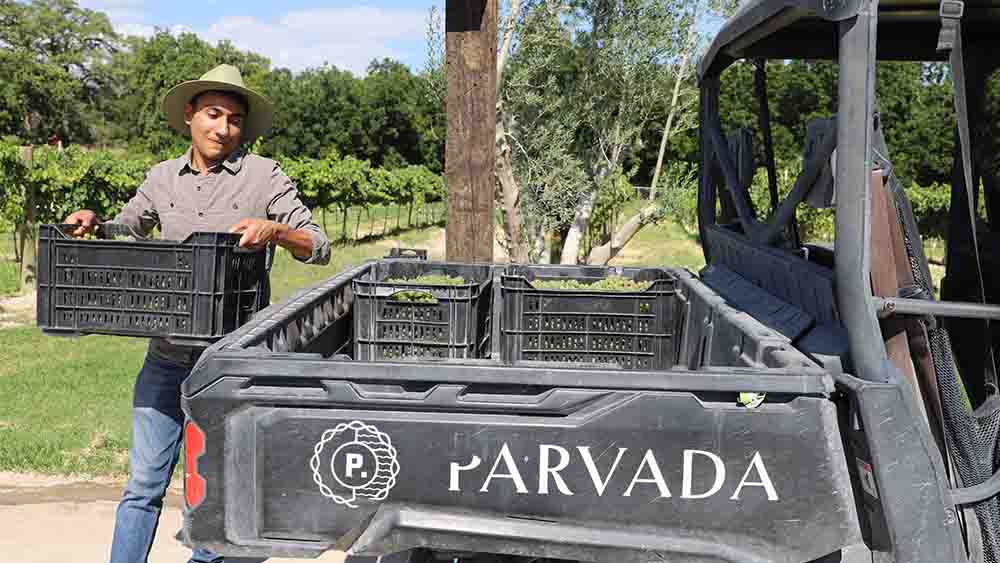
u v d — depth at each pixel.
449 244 4.87
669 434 1.98
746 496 1.98
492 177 4.84
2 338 9.36
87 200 14.34
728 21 3.35
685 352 3.53
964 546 2.07
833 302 2.33
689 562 1.98
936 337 2.20
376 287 3.62
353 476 2.03
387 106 68.06
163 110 3.29
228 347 2.18
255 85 68.38
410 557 2.34
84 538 4.25
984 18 2.76
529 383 1.99
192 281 2.78
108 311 2.83
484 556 2.32
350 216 31.45
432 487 2.02
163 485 3.17
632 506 1.99
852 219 2.00
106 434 6.03
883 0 2.66
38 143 77.31
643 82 9.07
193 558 3.28
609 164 9.25
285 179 3.36
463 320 3.62
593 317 3.73
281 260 16.09
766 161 3.63
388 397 2.02
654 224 10.27
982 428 2.25
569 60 8.98
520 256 8.71
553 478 2.00
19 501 4.85
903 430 1.92
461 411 2.02
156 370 3.12
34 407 6.68
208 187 3.27
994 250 2.81
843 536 1.96
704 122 4.15
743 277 3.45
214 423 2.05
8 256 16.55
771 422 1.97
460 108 4.78
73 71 81.25
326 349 3.32
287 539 2.05
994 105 2.87
